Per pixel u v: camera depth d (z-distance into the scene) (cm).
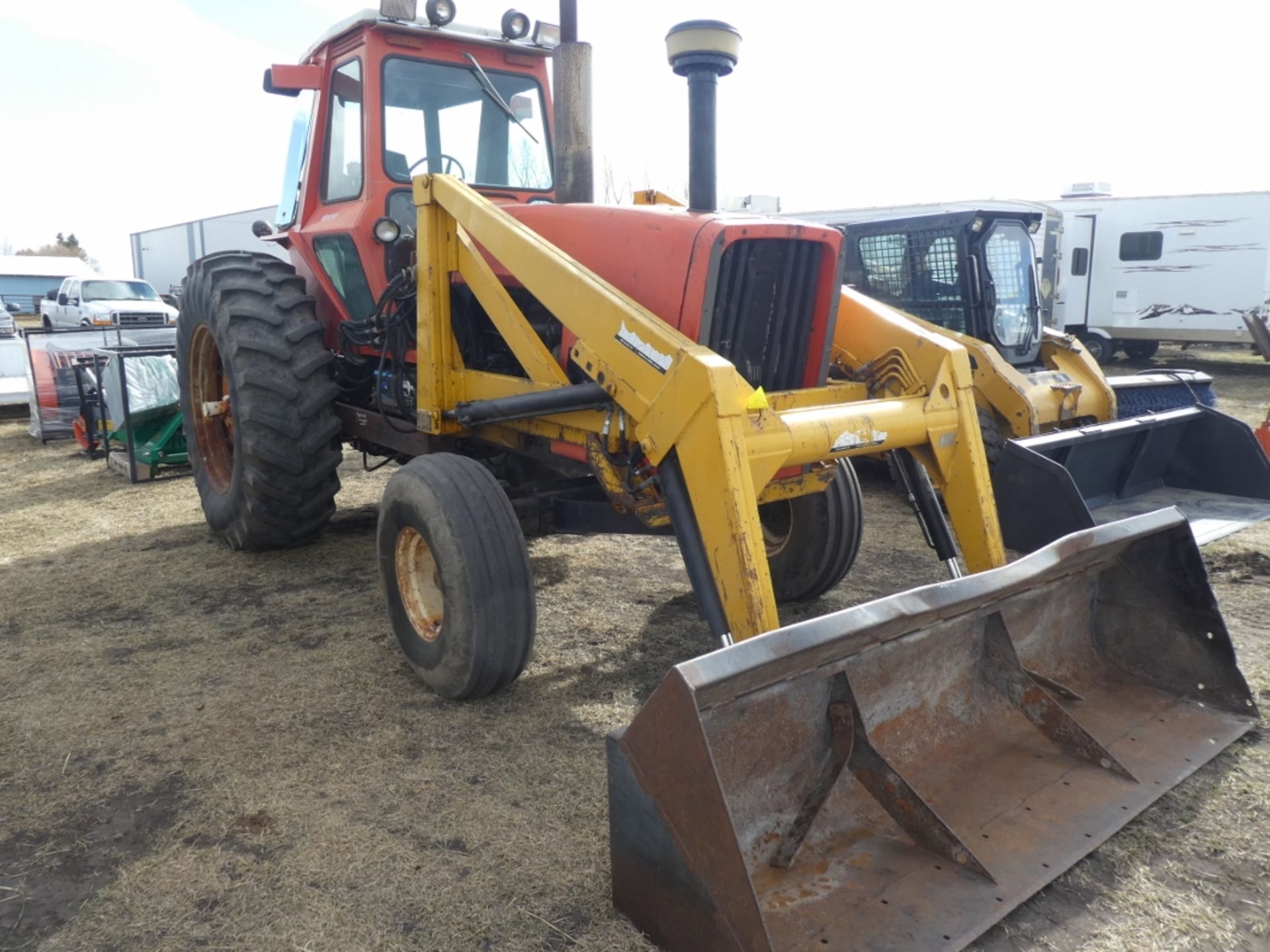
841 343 329
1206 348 1758
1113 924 198
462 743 281
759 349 295
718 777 168
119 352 639
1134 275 1418
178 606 406
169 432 671
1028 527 385
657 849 187
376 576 446
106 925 203
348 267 421
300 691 319
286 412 422
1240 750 263
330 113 427
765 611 232
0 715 304
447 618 293
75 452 788
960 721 241
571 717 298
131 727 294
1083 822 220
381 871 220
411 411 396
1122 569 281
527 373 311
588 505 331
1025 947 192
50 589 431
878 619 199
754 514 235
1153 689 276
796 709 205
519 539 295
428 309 341
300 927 201
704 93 291
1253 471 457
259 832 236
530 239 297
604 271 301
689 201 302
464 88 418
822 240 293
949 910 189
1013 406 562
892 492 640
